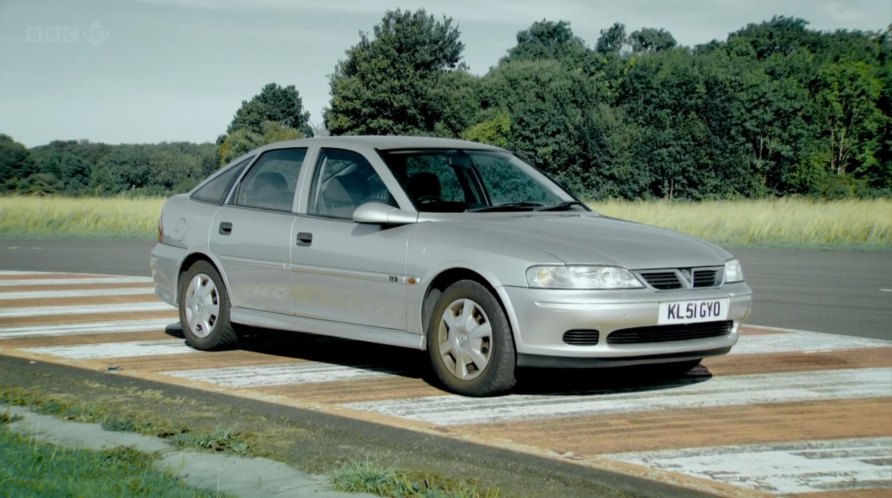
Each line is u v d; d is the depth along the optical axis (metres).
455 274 7.53
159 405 6.93
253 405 6.91
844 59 106.38
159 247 9.93
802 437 6.30
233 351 9.41
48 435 5.94
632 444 6.07
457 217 7.92
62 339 10.02
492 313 7.18
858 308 13.14
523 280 7.04
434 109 85.31
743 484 5.30
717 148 84.56
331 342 9.98
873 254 25.36
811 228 30.56
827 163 98.69
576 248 7.25
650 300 7.09
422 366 8.66
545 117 81.44
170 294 9.73
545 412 6.89
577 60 104.94
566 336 7.01
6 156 80.69
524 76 96.75
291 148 9.13
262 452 5.66
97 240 30.39
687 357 7.41
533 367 7.08
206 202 9.62
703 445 6.07
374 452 5.74
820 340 10.15
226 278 9.14
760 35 130.62
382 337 7.88
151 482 4.78
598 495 5.02
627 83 92.31
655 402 7.25
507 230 7.54
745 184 84.94
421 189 8.09
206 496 4.62
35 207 35.91
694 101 87.00
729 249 27.86
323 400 7.26
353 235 8.11
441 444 5.91
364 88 83.69
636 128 85.94
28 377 7.92
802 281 17.28
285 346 9.70
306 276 8.41
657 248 7.52
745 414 6.91
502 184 8.57
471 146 8.98
